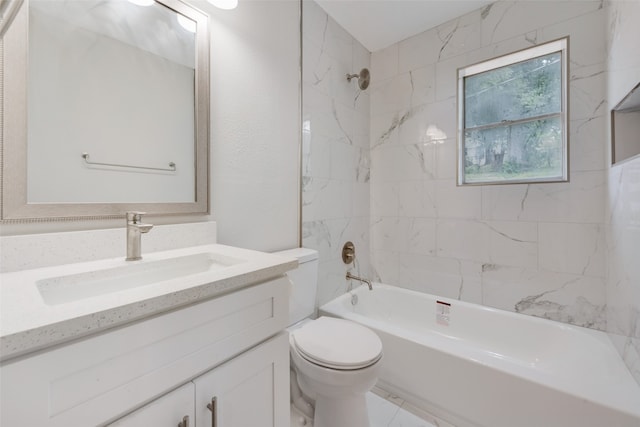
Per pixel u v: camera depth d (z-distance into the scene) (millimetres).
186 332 549
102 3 876
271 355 741
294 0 1596
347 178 2068
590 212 1488
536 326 1544
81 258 807
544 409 1029
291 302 1338
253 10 1354
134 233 827
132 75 943
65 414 406
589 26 1468
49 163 772
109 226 896
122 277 768
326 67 1846
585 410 953
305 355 1096
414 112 2107
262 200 1421
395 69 2191
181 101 1072
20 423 372
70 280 679
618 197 1239
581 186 1512
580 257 1519
